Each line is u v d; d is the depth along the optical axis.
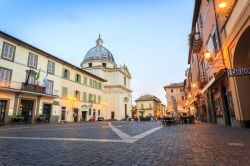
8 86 26.34
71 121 39.72
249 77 11.82
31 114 30.06
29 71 29.62
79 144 6.87
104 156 4.80
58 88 36.19
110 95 65.19
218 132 9.70
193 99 35.41
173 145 6.27
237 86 11.85
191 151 5.17
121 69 68.94
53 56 34.56
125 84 73.06
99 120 50.50
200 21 22.33
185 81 55.22
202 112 27.58
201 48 23.17
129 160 4.36
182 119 24.19
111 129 15.50
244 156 4.35
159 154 4.91
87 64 69.81
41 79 32.22
